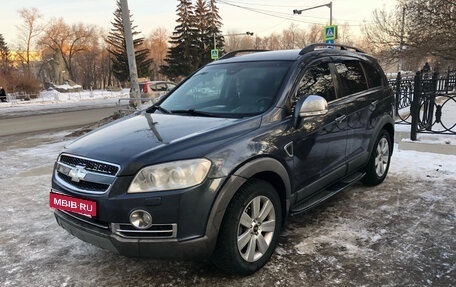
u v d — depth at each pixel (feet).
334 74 14.14
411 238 12.30
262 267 10.73
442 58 41.98
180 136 9.98
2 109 87.45
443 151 22.40
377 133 16.28
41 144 32.96
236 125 10.50
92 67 284.41
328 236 12.51
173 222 8.96
